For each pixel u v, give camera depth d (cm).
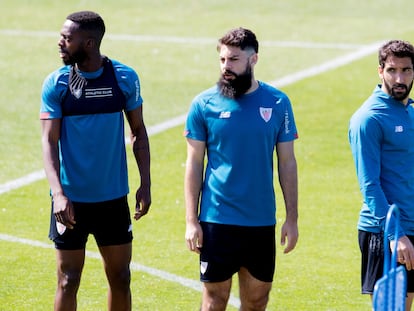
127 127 5138
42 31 7619
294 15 8219
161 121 5288
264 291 2383
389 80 2330
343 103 5644
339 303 2942
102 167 2448
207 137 2331
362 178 2336
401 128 2342
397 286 1958
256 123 2284
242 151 2292
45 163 2391
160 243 3484
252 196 2311
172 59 6750
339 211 3869
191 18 8112
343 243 3497
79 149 2431
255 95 2302
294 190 2344
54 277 3136
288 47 7138
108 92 2416
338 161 4584
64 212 2339
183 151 4753
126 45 7162
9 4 8538
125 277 2548
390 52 2323
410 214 2372
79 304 2909
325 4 8581
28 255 3341
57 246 2472
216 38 7438
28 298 2947
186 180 2331
